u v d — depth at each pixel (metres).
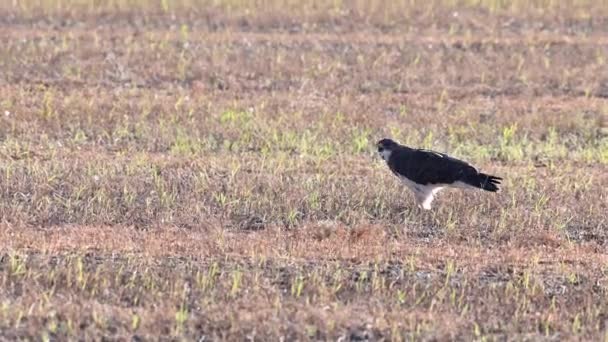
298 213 17.84
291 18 33.69
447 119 24.38
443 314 13.59
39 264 14.76
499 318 13.59
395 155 17.78
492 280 14.98
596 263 15.79
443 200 18.42
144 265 14.84
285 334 12.88
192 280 14.44
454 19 34.38
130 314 13.14
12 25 32.41
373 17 34.06
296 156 21.23
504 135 23.20
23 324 12.90
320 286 14.23
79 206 17.80
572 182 19.94
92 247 15.62
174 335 12.72
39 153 20.95
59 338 12.63
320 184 19.12
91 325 12.85
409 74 28.20
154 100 25.03
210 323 13.09
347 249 15.82
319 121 23.67
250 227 17.30
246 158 20.95
